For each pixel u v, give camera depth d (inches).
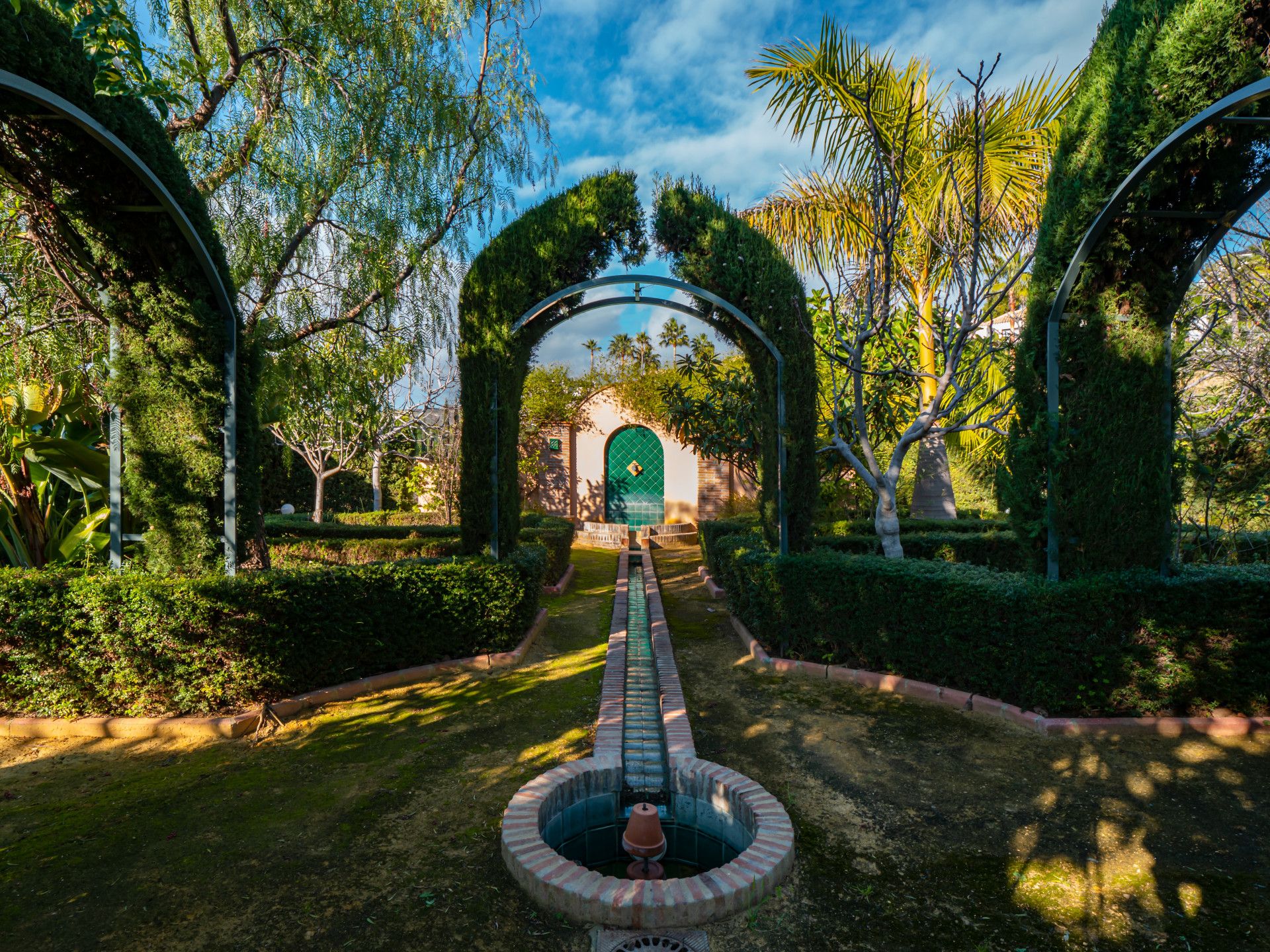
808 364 274.1
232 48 221.8
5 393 246.7
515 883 114.3
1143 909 106.3
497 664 245.4
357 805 142.2
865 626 226.4
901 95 301.1
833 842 127.4
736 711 199.2
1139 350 185.3
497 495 262.2
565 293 266.2
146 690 186.5
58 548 257.4
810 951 97.7
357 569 223.8
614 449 804.0
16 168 163.5
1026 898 109.7
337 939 100.2
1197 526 262.1
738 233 273.7
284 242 234.8
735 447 438.0
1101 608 179.8
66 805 142.6
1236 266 251.4
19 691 186.4
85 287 205.5
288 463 355.9
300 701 198.2
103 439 287.7
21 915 105.5
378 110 235.0
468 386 262.2
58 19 155.9
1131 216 172.9
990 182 318.7
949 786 149.3
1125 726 177.2
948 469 430.6
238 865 119.6
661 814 151.0
